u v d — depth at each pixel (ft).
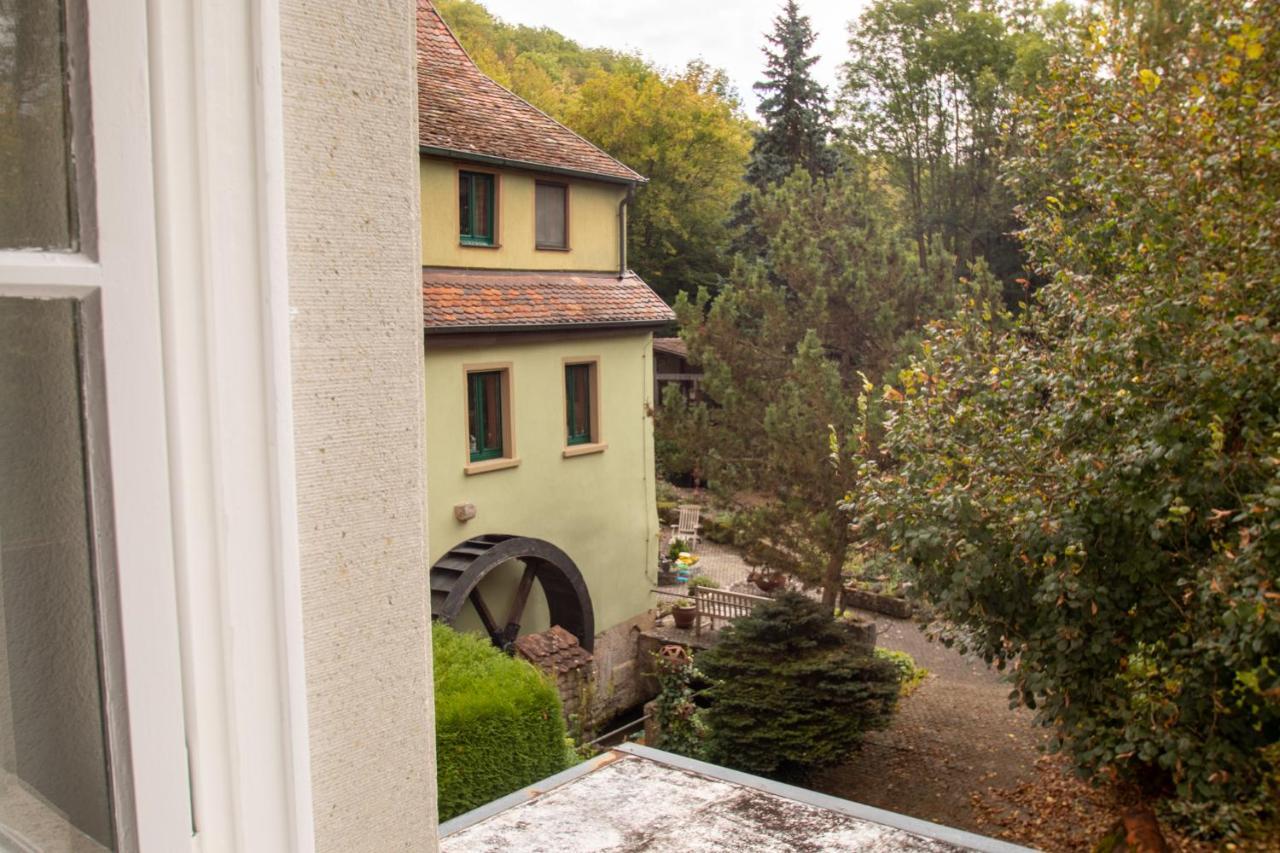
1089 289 21.59
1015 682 21.66
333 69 3.75
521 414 44.65
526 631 46.50
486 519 43.14
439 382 40.88
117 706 3.01
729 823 9.23
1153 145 19.83
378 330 3.98
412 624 4.20
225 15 3.23
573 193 49.06
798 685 35.86
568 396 48.03
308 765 3.65
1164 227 18.90
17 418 2.71
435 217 42.47
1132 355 18.70
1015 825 30.50
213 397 3.27
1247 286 17.40
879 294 46.70
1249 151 18.11
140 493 3.00
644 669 51.60
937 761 36.42
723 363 46.47
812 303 46.37
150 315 2.98
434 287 41.68
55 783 2.89
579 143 50.55
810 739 35.09
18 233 2.66
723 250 113.29
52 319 2.76
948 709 41.83
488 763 22.13
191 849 3.24
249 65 3.31
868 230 48.98
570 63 144.15
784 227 48.78
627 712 51.03
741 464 44.50
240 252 3.32
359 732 4.00
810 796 9.80
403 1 4.01
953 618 21.79
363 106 3.86
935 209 108.06
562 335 46.11
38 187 2.70
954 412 22.39
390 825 4.14
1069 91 23.25
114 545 2.95
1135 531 18.58
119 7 2.84
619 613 50.72
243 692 3.42
